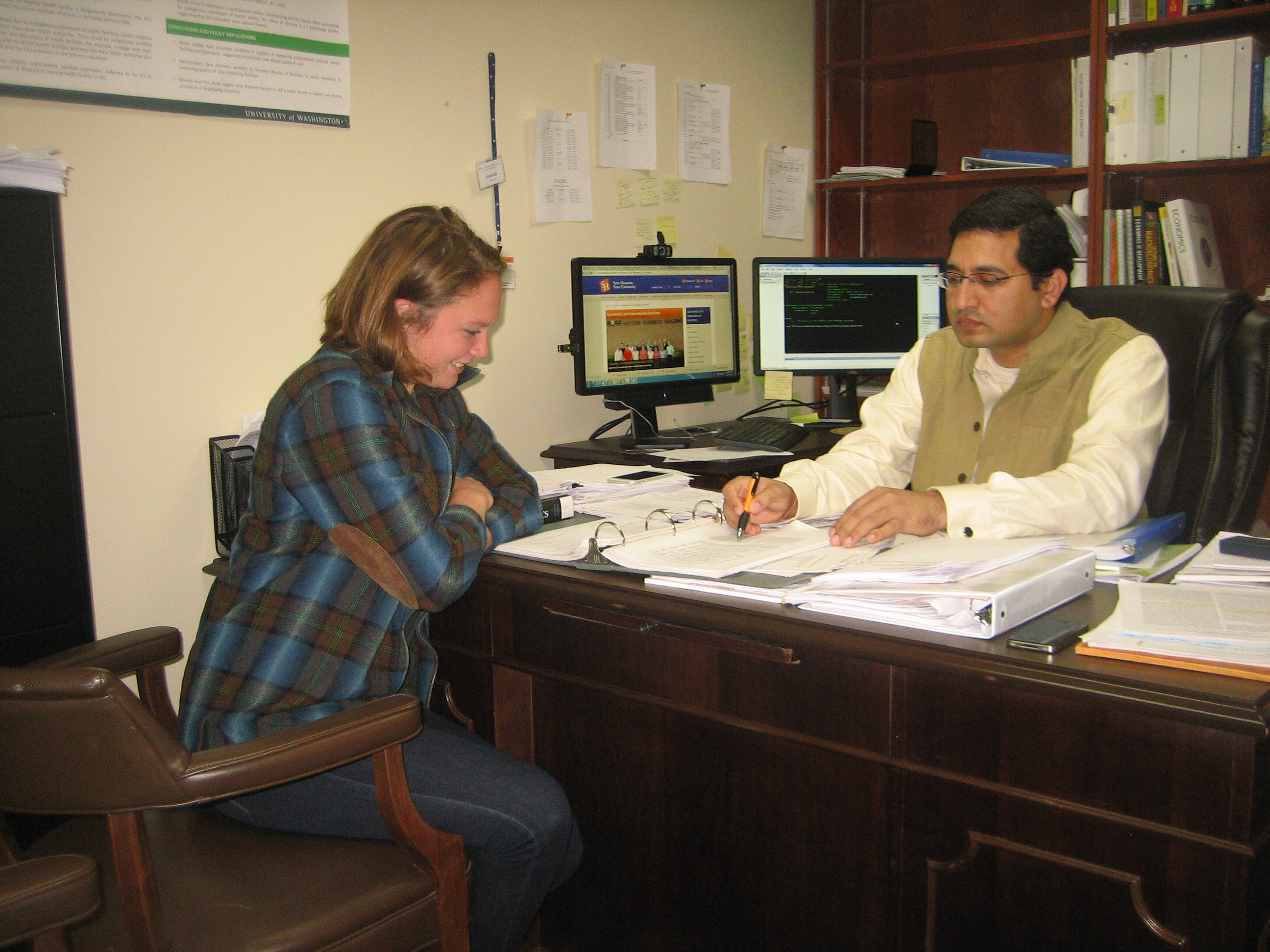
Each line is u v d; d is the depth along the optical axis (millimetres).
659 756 1345
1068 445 1588
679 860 1351
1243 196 2773
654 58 2686
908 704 1052
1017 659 944
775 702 1159
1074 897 968
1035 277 1507
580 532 1473
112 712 918
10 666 1411
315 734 1032
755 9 2967
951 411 1732
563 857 1247
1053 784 962
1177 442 1612
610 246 2621
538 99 2408
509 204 2365
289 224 1957
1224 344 1580
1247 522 1565
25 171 1414
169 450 1814
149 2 1720
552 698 1465
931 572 1062
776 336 2723
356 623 1229
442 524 1299
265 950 997
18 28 1582
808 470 1632
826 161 3244
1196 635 929
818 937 1207
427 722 1357
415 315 1287
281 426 1227
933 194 3314
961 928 1058
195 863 1144
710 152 2863
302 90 1941
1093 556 1180
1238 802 854
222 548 1828
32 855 1182
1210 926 883
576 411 2598
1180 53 2559
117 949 1024
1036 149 3102
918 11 3258
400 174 2135
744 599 1149
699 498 1707
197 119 1809
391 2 2082
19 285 1408
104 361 1721
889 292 2777
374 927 1082
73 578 1500
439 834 1130
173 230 1792
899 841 1102
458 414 1557
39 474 1453
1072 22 2982
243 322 1903
